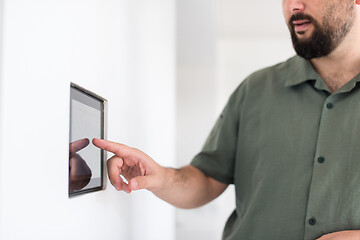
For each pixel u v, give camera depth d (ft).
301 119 4.25
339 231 3.76
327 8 3.85
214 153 4.73
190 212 11.74
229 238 4.48
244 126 4.57
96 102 3.43
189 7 10.23
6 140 2.08
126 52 4.51
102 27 3.62
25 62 2.23
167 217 7.31
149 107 5.77
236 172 4.59
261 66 17.87
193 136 11.83
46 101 2.46
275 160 4.27
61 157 2.70
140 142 5.24
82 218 3.16
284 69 4.56
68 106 2.79
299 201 4.09
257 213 4.28
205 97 11.75
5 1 2.06
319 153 4.04
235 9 14.38
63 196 2.75
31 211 2.31
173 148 7.54
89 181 3.32
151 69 5.93
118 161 3.58
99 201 3.61
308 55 4.04
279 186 4.21
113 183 3.59
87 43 3.22
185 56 11.55
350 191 3.85
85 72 3.17
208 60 11.59
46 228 2.50
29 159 2.28
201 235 11.60
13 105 2.13
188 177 4.40
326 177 3.97
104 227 3.77
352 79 4.01
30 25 2.27
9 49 2.09
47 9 2.46
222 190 4.88
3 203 2.07
